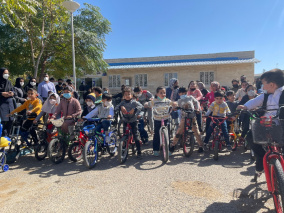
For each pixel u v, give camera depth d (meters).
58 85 10.79
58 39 14.71
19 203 3.26
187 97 5.36
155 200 3.21
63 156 5.24
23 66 15.57
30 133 5.58
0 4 7.07
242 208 2.95
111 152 5.50
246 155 5.25
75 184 3.87
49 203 3.23
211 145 6.02
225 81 18.59
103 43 16.14
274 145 2.63
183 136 5.22
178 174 4.15
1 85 5.80
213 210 2.91
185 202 3.13
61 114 5.60
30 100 5.80
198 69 19.09
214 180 3.84
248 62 17.48
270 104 3.05
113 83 20.83
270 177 2.65
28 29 12.56
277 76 2.93
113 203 3.16
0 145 4.51
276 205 2.59
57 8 12.04
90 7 15.93
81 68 17.33
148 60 20.83
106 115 5.38
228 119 5.58
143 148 6.20
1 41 13.12
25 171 4.64
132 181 3.90
